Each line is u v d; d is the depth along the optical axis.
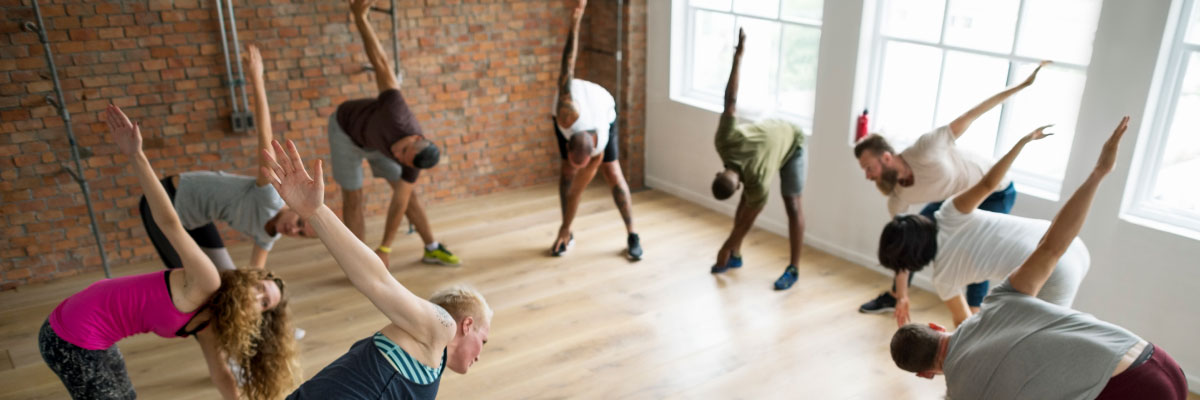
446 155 6.04
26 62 4.52
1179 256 3.60
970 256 3.27
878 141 3.89
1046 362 2.34
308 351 4.10
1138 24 3.49
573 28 4.28
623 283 4.81
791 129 4.52
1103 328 2.37
